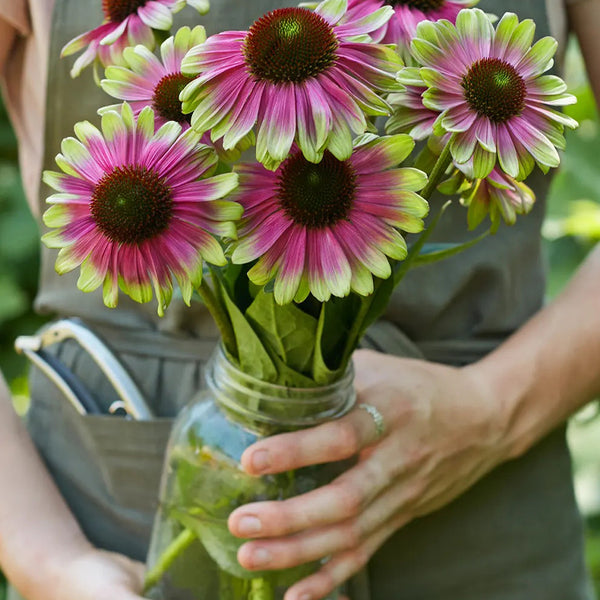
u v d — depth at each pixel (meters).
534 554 1.01
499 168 0.82
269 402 0.86
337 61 0.77
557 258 2.00
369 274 0.77
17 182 2.55
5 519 0.96
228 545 0.88
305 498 0.87
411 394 0.92
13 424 1.00
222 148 0.81
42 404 1.03
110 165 0.79
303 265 0.77
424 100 0.76
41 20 0.97
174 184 0.78
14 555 0.95
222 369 0.87
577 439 1.92
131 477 0.98
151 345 0.99
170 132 0.79
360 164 0.78
